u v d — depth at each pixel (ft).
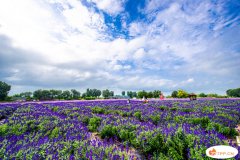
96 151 15.14
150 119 34.37
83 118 35.12
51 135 21.44
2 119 43.34
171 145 17.63
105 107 58.75
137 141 19.25
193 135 18.31
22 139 18.95
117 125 26.58
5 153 13.44
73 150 15.47
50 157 13.32
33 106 67.56
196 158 14.07
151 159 17.04
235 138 24.59
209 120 29.60
